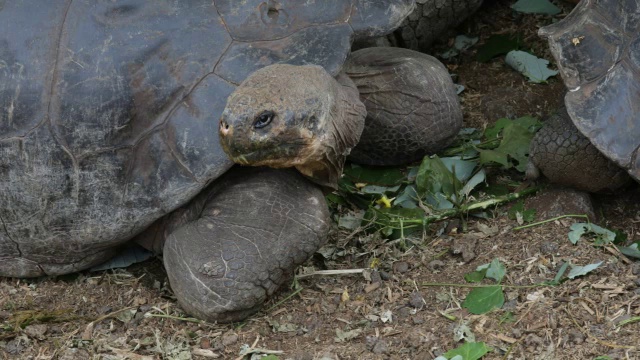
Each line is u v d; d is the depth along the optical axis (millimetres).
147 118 6648
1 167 6824
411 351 6285
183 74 6633
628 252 6871
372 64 7867
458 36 9734
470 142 8320
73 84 6719
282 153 6000
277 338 6586
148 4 6828
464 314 6535
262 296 6617
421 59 7988
